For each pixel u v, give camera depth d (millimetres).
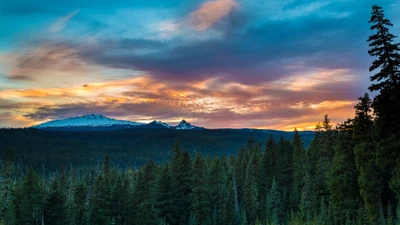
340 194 46469
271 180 81750
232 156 115500
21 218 68125
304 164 69188
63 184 96750
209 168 89938
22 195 70875
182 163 75625
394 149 28359
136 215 67938
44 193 76062
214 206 73312
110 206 67500
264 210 71375
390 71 25547
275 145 86938
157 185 70125
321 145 60969
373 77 26453
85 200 76125
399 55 25234
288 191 79562
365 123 40156
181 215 71375
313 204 57875
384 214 43188
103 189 68375
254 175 79438
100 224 66500
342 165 46875
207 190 70750
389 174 39969
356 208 45500
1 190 64938
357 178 45281
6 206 64875
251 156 92375
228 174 90688
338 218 46250
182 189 73688
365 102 40375
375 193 39188
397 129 27859
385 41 25656
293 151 78750
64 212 70188
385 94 26172
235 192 78125
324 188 57906
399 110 26422
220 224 69938
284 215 70438
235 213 72938
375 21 25844
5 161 68125
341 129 48281
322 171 58594
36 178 76438
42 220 66750
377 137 30609
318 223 46188
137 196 68375
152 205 66375
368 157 39375
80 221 72125
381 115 28094
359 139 41375
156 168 87625
